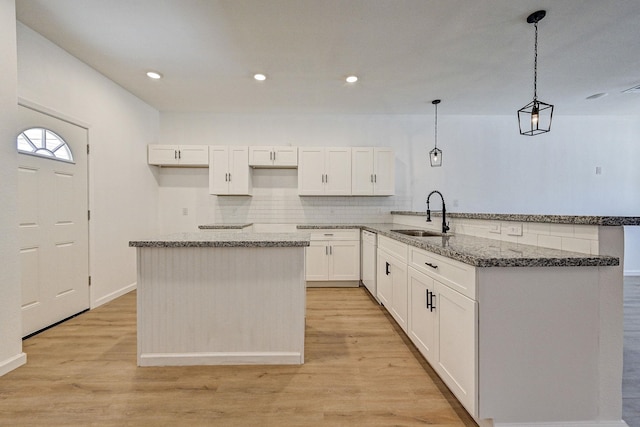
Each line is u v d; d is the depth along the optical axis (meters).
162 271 2.04
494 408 1.41
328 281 4.11
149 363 2.04
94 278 3.24
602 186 4.83
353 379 1.91
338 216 4.73
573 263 1.38
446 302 1.70
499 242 2.00
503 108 4.45
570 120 4.80
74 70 2.94
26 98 2.46
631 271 4.84
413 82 3.50
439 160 4.07
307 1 2.11
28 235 2.51
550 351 1.42
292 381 1.88
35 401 1.67
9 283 1.96
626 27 2.41
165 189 4.61
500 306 1.40
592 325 1.42
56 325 2.75
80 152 3.05
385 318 2.96
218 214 4.67
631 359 2.12
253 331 2.08
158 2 2.12
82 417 1.55
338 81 3.46
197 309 2.06
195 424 1.52
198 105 4.30
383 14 2.26
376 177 4.36
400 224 4.23
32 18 2.32
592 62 3.02
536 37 2.40
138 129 4.04
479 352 1.40
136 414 1.58
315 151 4.33
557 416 1.43
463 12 2.24
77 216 3.02
